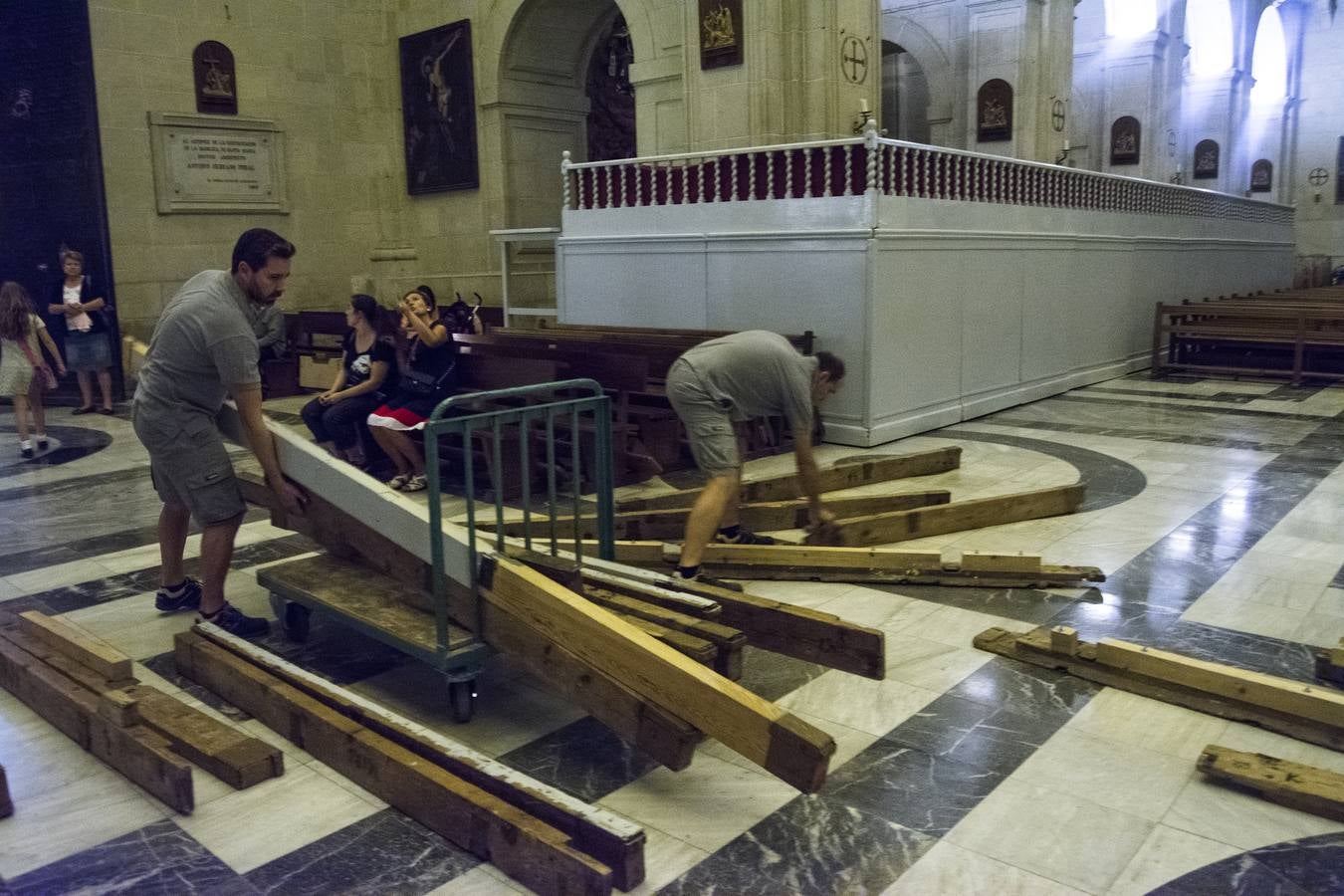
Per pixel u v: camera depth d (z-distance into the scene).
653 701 3.00
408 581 3.74
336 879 2.65
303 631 4.27
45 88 12.36
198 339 3.84
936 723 3.50
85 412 11.33
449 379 7.18
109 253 12.69
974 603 4.69
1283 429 9.01
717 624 3.41
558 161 16.33
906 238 8.62
